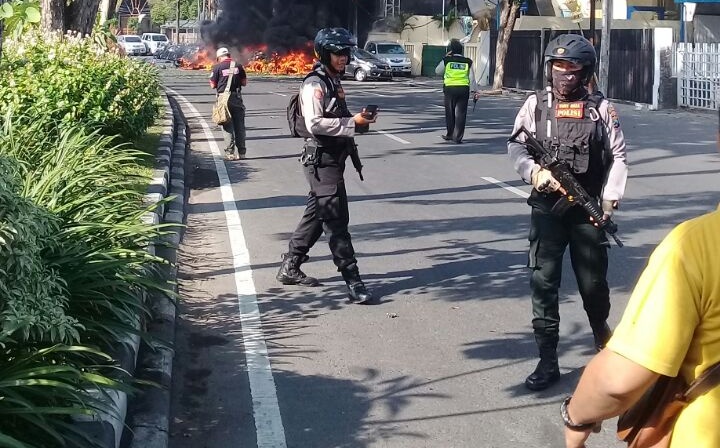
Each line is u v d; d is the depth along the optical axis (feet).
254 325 22.31
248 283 25.96
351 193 40.73
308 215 25.22
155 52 213.25
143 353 19.17
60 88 37.37
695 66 81.46
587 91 17.72
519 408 17.49
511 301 24.35
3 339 12.73
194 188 42.34
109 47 62.54
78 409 12.48
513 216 35.40
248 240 31.42
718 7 103.45
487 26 139.03
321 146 23.18
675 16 121.70
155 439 15.61
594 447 15.58
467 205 37.70
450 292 25.18
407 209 36.99
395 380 18.90
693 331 7.25
